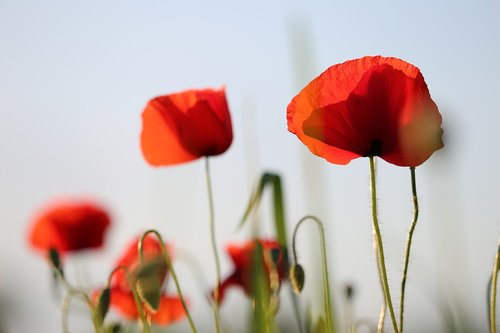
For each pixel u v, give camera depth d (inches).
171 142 34.0
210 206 32.3
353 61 28.1
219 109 33.7
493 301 26.8
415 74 27.7
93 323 31.8
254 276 32.3
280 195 35.2
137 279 30.3
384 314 28.2
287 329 34.2
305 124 27.8
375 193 27.1
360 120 27.4
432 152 27.1
